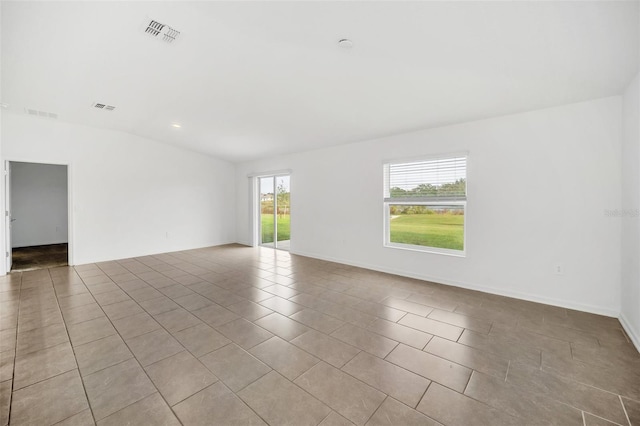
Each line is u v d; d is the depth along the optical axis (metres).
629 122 2.57
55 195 7.47
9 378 1.91
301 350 2.28
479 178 3.65
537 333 2.54
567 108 3.06
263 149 6.02
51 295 3.55
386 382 1.88
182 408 1.64
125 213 5.72
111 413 1.60
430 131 4.08
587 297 3.00
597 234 2.93
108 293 3.63
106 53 2.72
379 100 3.33
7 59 2.83
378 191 4.73
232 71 2.99
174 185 6.47
